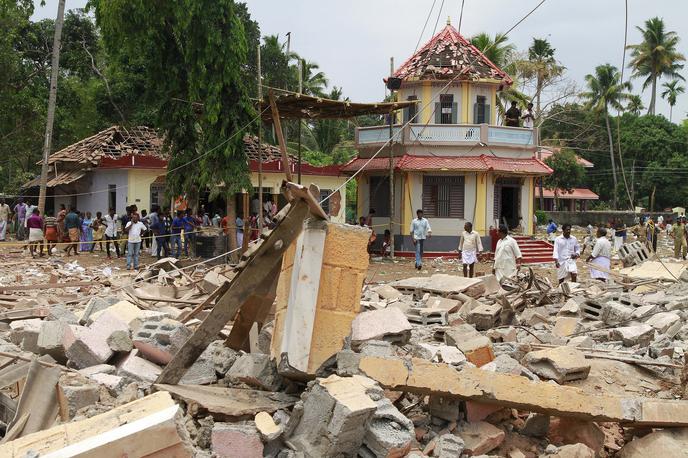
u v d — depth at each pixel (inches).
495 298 467.5
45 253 954.1
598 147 2456.9
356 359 218.1
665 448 215.3
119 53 866.8
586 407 222.8
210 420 197.8
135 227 788.6
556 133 2389.3
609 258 634.8
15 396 235.6
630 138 2369.6
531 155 1209.4
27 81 1298.0
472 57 1210.0
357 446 189.8
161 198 1128.2
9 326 356.5
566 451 211.9
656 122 2393.0
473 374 223.3
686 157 2309.3
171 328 261.9
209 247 867.4
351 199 1662.2
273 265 223.5
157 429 154.4
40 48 1578.5
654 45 2527.1
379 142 1171.9
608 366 311.3
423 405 237.1
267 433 188.5
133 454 151.2
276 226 221.5
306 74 1855.3
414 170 1114.1
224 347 251.4
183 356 221.8
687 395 271.3
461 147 1140.5
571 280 630.5
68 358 261.6
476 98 1195.9
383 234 1181.7
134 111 1507.1
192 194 922.7
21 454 159.0
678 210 1815.9
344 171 1210.0
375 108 766.5
